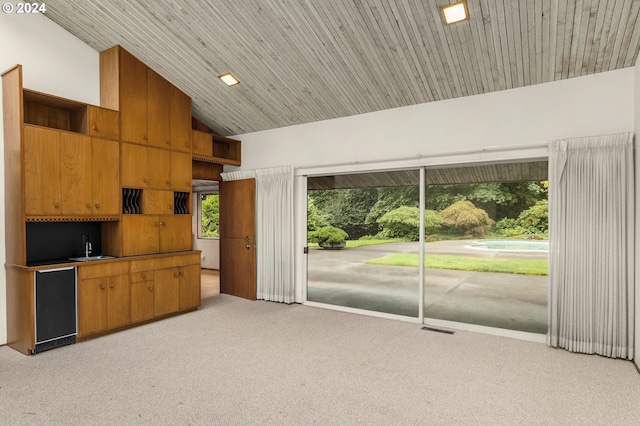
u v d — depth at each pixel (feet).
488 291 14.42
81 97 14.20
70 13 12.96
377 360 10.98
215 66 14.57
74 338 12.37
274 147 18.84
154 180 15.30
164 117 15.76
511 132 12.89
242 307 17.37
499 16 10.07
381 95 14.56
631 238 10.84
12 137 11.75
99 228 15.05
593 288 11.37
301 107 16.49
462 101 13.78
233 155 20.24
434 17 10.46
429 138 14.46
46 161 12.01
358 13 10.80
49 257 13.52
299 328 14.11
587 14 9.61
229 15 11.86
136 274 14.16
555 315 11.95
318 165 17.24
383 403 8.48
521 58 11.48
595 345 11.39
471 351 11.71
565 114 12.04
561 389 9.14
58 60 13.56
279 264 18.35
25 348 11.44
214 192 28.32
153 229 15.19
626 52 10.59
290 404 8.43
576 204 11.60
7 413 8.00
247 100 16.69
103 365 10.58
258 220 19.04
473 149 13.44
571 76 11.89
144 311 14.40
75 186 12.75
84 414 7.97
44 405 8.34
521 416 7.94
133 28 13.15
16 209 11.70
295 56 13.29
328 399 8.66
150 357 11.19
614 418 7.86
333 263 17.78
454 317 14.87
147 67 15.14
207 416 7.91
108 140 13.75
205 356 11.28
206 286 22.50
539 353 11.53
